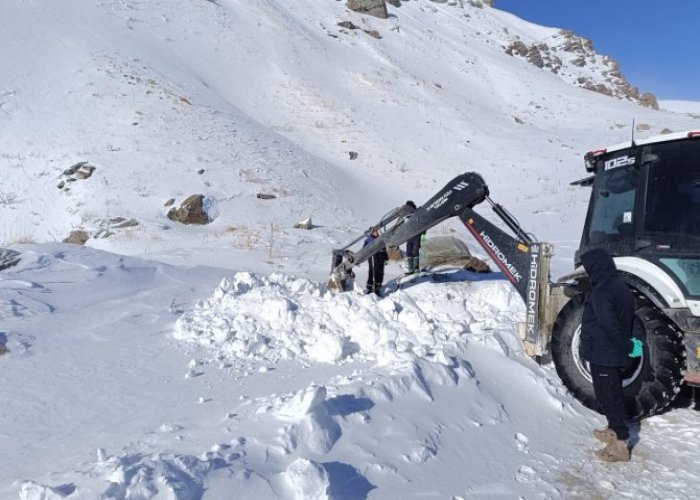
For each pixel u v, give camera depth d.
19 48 29.89
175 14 41.22
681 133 5.20
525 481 3.95
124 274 8.62
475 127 35.31
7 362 5.25
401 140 32.16
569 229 17.83
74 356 5.54
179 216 18.20
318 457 3.55
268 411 4.03
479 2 78.19
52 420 4.29
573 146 33.88
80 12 36.25
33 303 6.87
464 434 4.36
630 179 5.50
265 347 5.99
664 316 4.82
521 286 6.03
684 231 5.04
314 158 26.62
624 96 62.69
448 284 8.44
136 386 4.93
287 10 52.00
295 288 7.89
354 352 6.05
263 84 37.00
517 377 5.53
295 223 18.73
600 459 4.34
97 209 18.47
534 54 64.06
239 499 3.03
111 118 25.09
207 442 3.57
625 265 5.27
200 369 5.38
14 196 19.59
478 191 6.29
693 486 3.96
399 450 3.87
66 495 2.88
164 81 30.27
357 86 39.56
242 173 21.97
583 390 5.16
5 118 24.22
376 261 8.70
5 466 3.63
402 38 54.03
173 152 22.69
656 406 4.73
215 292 7.61
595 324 4.49
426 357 5.31
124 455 3.42
